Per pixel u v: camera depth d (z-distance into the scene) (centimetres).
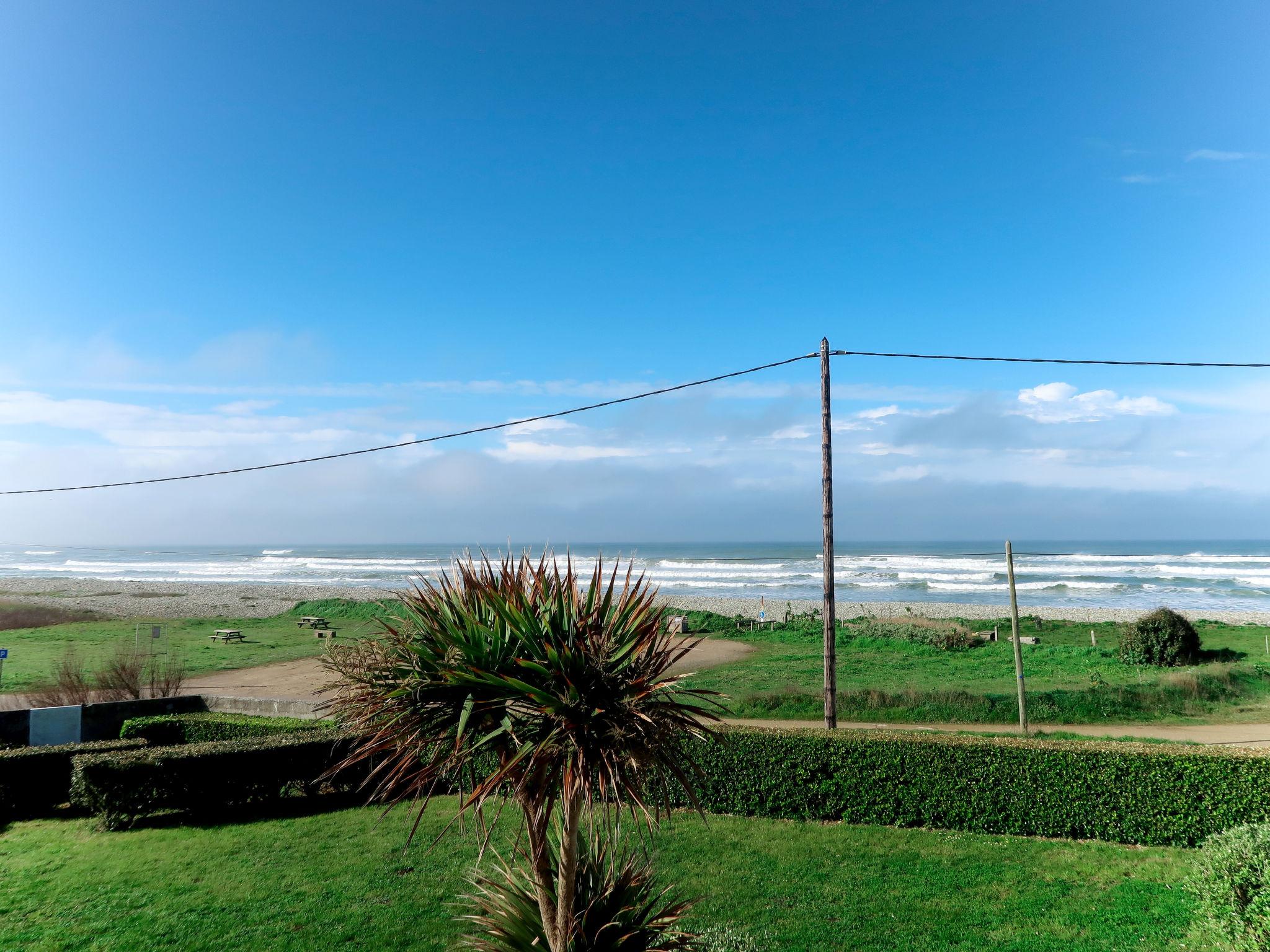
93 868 1022
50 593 7456
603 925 524
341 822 1207
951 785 1166
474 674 440
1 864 1048
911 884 936
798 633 3891
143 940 800
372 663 470
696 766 490
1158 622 2773
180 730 1645
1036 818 1128
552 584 491
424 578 500
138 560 16625
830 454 1492
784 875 965
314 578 10406
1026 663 2886
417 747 464
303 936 804
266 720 1627
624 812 1218
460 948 755
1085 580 8769
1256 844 691
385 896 907
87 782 1198
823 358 1533
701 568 11025
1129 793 1093
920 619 4291
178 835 1159
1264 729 1792
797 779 1223
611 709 443
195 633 4375
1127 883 925
